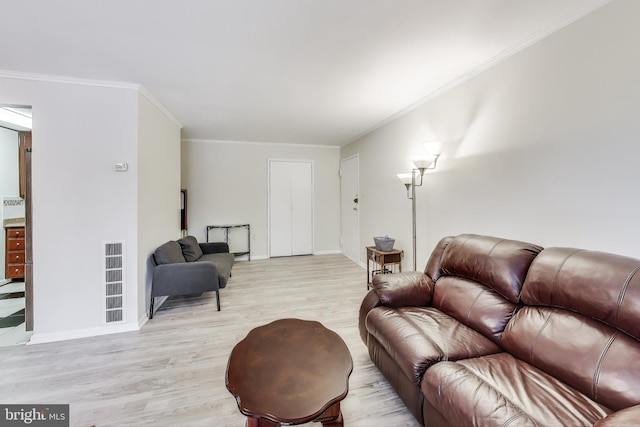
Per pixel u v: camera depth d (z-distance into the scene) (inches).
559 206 69.4
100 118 96.5
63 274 93.7
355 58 85.0
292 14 64.1
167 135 134.8
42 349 86.4
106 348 86.7
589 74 62.6
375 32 71.7
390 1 60.2
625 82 56.8
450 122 105.5
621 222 58.0
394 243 143.4
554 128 70.1
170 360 80.0
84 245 95.5
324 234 231.0
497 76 85.5
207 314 112.2
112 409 61.2
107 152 97.2
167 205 134.2
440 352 55.5
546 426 36.2
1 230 149.7
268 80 99.7
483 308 65.7
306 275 168.9
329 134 186.1
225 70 91.5
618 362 41.2
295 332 63.8
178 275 110.6
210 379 71.7
